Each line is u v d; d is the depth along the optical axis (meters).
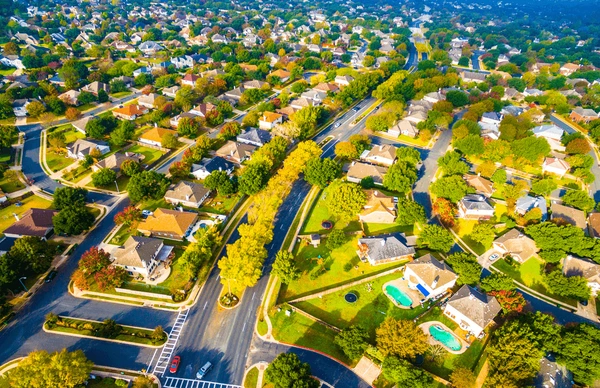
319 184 151.88
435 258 116.50
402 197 154.00
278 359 83.75
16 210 137.88
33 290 107.88
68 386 79.62
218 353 94.00
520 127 196.88
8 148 176.62
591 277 115.06
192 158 164.00
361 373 90.38
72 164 167.88
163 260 117.62
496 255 127.81
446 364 92.06
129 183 141.12
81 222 124.56
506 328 93.81
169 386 86.56
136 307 104.56
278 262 109.19
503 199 155.12
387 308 106.56
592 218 138.88
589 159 169.62
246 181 145.88
